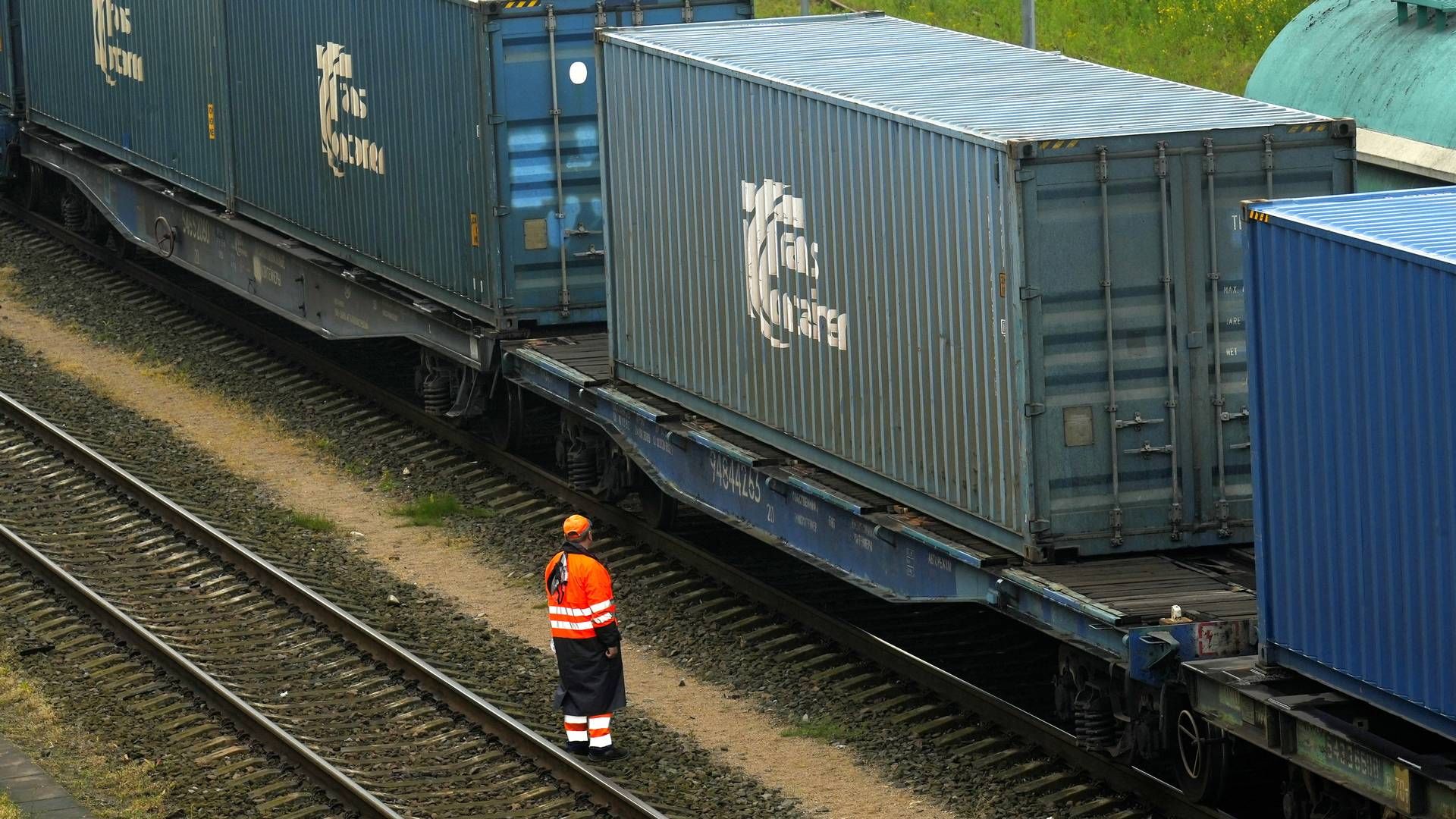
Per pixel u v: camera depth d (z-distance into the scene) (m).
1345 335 25.03
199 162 58.22
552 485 45.78
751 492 38.19
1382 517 24.77
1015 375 30.53
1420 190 27.70
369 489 47.41
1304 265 25.69
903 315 33.12
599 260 45.44
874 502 34.62
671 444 40.59
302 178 53.00
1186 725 29.27
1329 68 47.25
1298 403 26.09
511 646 38.03
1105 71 36.34
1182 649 28.50
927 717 33.97
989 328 31.06
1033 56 38.34
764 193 36.53
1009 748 32.31
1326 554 25.88
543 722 34.47
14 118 70.50
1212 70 76.25
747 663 36.94
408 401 52.31
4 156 70.88
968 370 31.73
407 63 46.78
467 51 44.16
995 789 31.23
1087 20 82.25
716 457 39.09
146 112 61.06
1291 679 27.33
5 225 69.81
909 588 33.94
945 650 37.28
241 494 46.94
